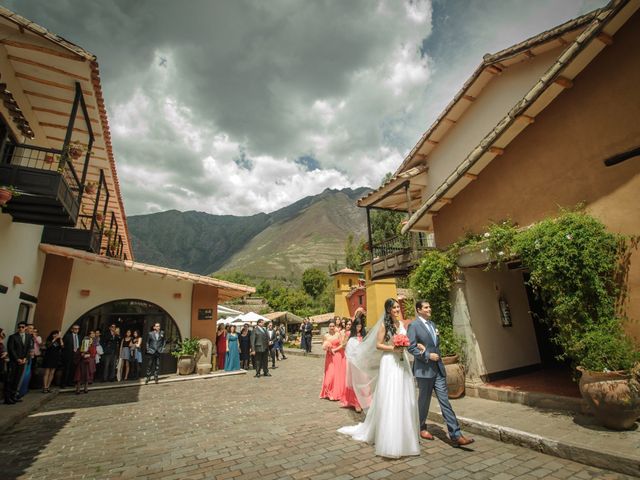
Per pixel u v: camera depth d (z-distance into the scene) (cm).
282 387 978
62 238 1134
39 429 589
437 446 433
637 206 510
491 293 790
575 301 506
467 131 1197
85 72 761
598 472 340
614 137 550
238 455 429
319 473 362
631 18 543
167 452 451
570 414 500
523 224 686
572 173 604
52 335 1012
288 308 4922
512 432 438
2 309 868
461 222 837
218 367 1427
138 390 1005
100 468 400
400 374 435
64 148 756
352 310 2988
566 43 901
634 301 489
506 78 1070
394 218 2550
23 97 833
